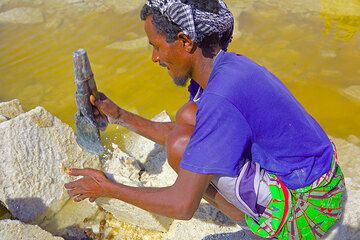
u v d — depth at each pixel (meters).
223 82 1.78
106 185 1.99
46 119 2.71
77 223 2.71
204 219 2.62
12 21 4.95
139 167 2.93
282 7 5.19
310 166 1.94
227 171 1.79
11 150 2.58
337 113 3.75
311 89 3.99
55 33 4.79
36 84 4.08
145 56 4.45
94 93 2.19
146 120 2.44
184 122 2.10
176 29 1.77
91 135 2.30
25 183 2.60
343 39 4.66
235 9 5.10
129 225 2.74
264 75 1.85
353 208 2.50
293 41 4.63
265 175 1.98
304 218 1.98
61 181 2.72
